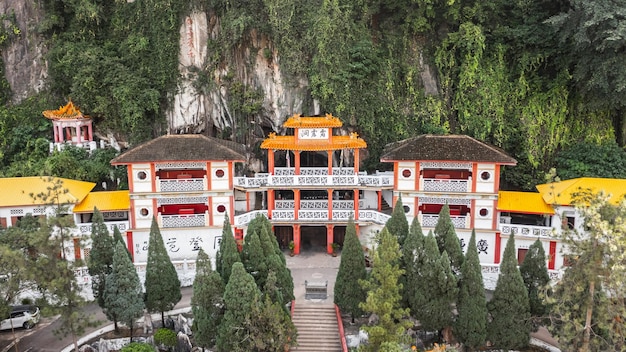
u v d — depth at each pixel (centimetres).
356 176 4816
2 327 3947
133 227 4709
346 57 5491
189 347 3712
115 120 5631
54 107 5888
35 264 3316
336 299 3891
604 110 5641
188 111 5678
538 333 3928
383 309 3288
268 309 3247
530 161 5481
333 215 4888
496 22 5828
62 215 3694
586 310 3044
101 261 3803
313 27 5459
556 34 5481
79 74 5559
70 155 5400
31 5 5956
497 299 3528
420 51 5847
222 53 5559
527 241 4591
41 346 3772
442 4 5675
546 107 5675
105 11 5944
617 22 4731
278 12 5459
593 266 2920
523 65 5678
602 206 3059
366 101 5525
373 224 4897
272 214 4869
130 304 3666
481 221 4688
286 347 3312
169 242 4762
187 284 4475
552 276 4284
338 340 3800
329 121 4819
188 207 4984
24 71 5997
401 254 3481
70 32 5900
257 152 5731
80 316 3578
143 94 5550
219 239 4838
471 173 4694
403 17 5828
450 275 3506
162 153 4603
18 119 5878
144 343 3603
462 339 3569
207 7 5591
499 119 5616
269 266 3694
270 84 5578
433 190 4703
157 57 5641
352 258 3800
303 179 4831
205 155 4628
